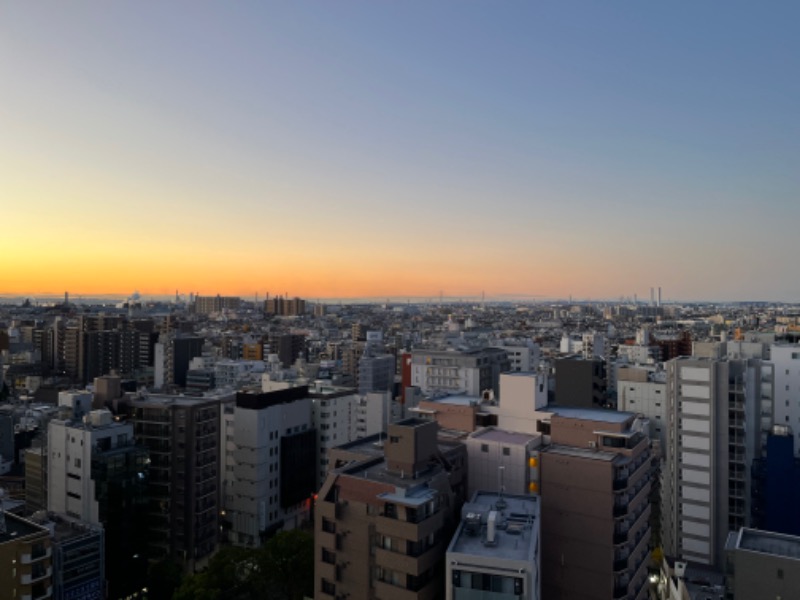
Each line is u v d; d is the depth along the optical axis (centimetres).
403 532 6850
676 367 12288
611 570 7981
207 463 12744
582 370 15238
